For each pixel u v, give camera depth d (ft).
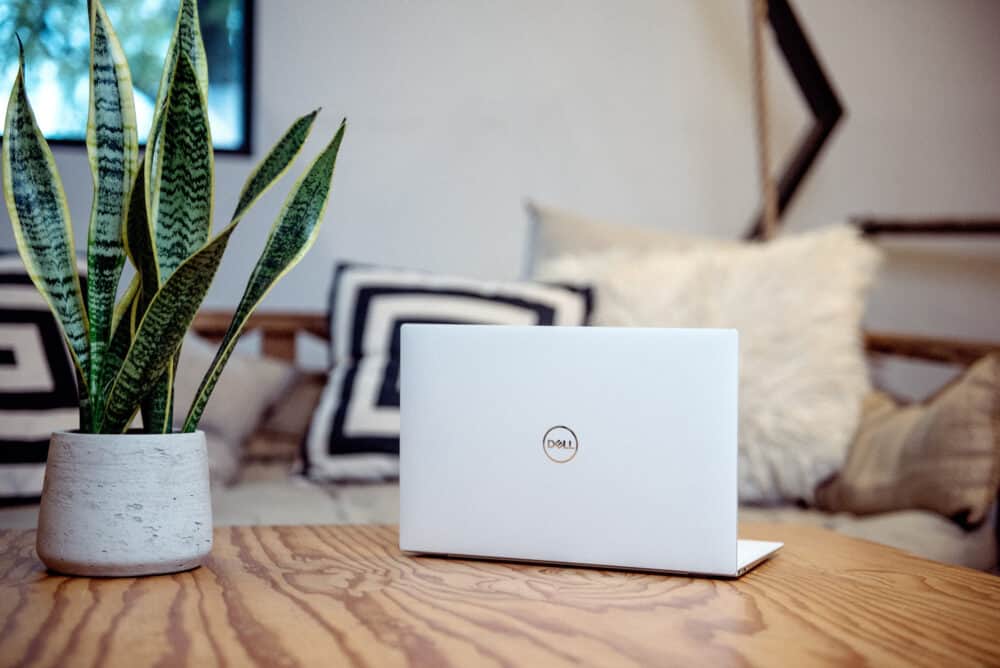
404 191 8.56
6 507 4.94
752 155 9.19
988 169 9.72
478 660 1.93
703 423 2.80
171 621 2.20
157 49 8.35
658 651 2.02
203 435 2.82
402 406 3.08
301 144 2.89
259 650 1.98
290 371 6.50
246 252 8.15
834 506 5.82
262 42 8.30
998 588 2.76
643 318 6.23
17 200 2.68
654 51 9.04
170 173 2.78
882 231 9.02
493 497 2.98
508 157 8.76
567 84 8.88
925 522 5.05
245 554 3.06
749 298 6.26
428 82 8.62
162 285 2.55
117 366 2.73
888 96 9.57
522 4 8.81
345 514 4.82
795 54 8.27
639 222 9.00
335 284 6.46
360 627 2.17
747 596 2.58
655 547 2.83
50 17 8.13
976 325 9.60
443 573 2.81
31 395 5.16
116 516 2.62
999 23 9.75
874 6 9.57
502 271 8.72
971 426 5.15
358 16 8.50
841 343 6.20
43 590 2.50
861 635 2.19
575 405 2.90
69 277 2.73
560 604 2.44
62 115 8.10
